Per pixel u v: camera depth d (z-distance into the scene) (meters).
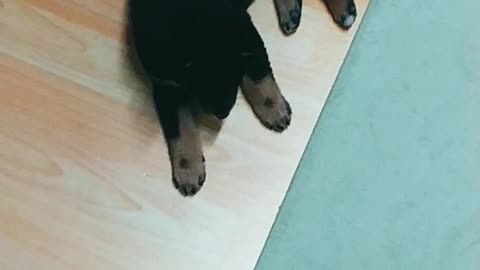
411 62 0.85
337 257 0.79
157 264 0.77
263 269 0.78
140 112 0.81
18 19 0.83
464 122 0.84
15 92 0.81
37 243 0.77
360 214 0.80
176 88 0.77
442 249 0.80
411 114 0.83
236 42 0.72
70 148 0.80
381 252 0.79
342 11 0.83
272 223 0.78
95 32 0.83
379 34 0.85
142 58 0.75
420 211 0.81
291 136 0.80
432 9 0.86
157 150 0.80
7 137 0.80
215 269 0.77
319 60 0.83
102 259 0.77
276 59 0.83
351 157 0.82
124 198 0.78
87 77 0.82
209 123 0.80
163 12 0.72
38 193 0.78
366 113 0.83
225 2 0.73
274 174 0.79
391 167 0.82
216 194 0.78
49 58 0.82
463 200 0.81
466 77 0.85
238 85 0.74
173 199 0.78
